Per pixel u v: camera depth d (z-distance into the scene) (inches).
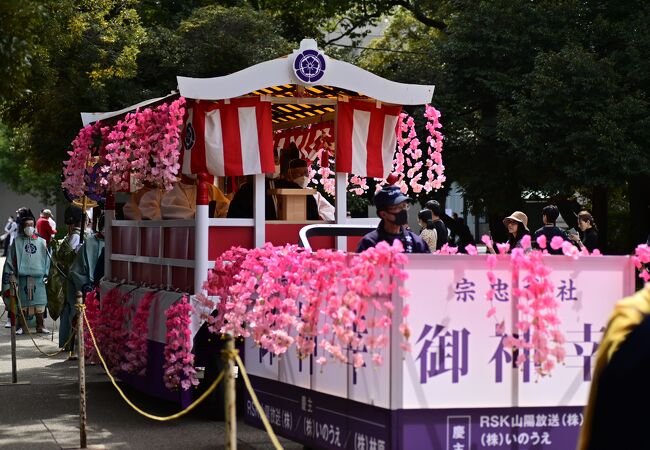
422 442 286.4
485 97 1246.9
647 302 169.0
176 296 464.1
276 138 619.8
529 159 1141.1
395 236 366.3
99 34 956.6
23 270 817.5
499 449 291.6
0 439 418.3
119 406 503.8
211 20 1117.7
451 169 1286.9
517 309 292.7
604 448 164.9
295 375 348.8
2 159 2564.0
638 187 1317.7
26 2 411.2
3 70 413.7
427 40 1433.3
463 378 289.6
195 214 452.1
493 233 1348.4
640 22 1164.5
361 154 492.7
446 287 288.8
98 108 1010.7
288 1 1405.0
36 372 622.5
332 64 464.1
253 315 363.9
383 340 286.0
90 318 580.4
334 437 320.5
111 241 595.8
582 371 298.7
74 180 585.0
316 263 333.4
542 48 1190.3
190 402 452.1
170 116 447.2
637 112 1101.1
